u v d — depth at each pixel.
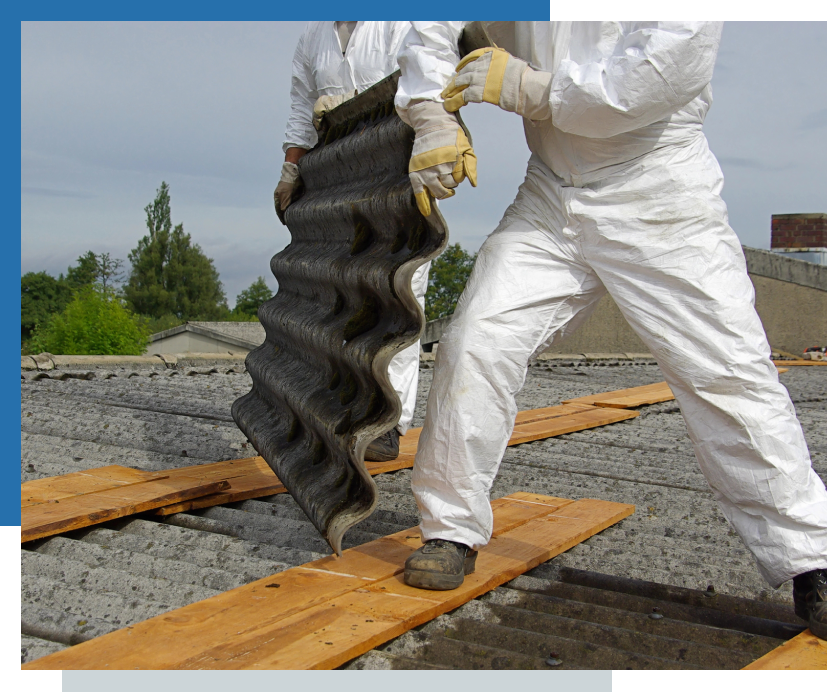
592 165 2.33
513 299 2.34
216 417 5.19
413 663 1.94
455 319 2.39
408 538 2.81
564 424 5.91
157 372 7.33
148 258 84.81
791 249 19.00
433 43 2.29
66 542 2.69
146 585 2.36
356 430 2.24
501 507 3.32
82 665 1.79
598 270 2.37
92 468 3.73
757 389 2.24
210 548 2.80
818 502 2.26
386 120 2.69
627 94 2.07
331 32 4.20
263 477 3.64
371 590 2.32
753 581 2.70
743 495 2.28
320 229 3.26
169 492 3.16
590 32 2.26
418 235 2.27
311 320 3.00
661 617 2.34
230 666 1.80
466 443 2.31
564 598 2.49
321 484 2.56
